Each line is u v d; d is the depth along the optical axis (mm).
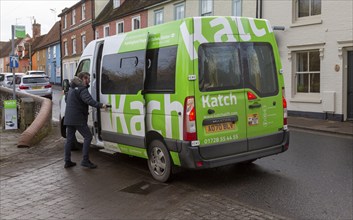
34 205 5543
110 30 32938
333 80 14266
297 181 6305
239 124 6125
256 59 6379
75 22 41781
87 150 7422
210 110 5824
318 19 14672
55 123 14094
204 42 5816
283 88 6734
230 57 6070
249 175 6664
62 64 46500
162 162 6316
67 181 6633
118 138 7156
